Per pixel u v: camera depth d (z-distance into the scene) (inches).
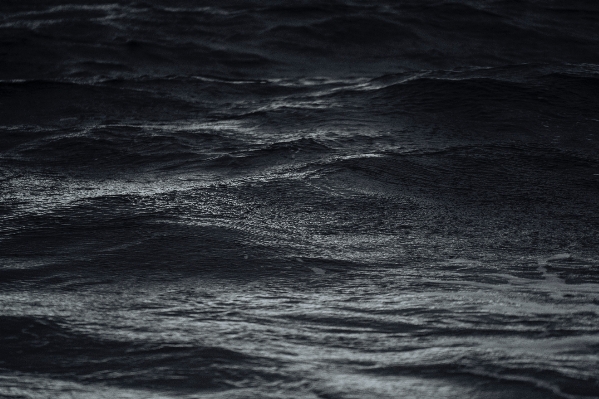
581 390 158.1
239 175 364.2
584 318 201.2
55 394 162.4
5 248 270.4
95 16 989.2
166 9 1001.5
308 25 893.8
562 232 288.2
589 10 975.6
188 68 778.2
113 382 168.2
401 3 983.6
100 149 417.1
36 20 985.5
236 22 927.0
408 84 524.7
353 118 468.1
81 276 242.1
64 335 193.3
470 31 883.4
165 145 421.1
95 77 693.9
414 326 196.5
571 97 493.4
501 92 498.3
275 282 235.9
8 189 350.9
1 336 193.0
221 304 216.2
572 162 380.5
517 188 342.0
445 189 339.3
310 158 385.7
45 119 508.7
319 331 194.4
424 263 254.1
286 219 300.2
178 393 162.4
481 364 170.6
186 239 276.2
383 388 160.4
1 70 772.6
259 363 174.7
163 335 192.4
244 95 586.9
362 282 235.3
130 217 302.0
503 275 241.4
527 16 942.4
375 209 312.3
